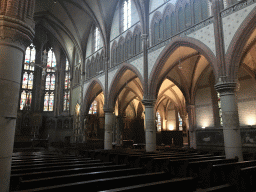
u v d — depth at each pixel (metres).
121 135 38.72
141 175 6.20
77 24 32.88
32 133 36.47
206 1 16.17
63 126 39.25
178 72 24.23
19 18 6.51
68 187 4.86
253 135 18.83
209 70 23.42
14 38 6.36
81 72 34.97
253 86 19.56
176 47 18.20
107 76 27.38
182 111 35.69
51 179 5.59
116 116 39.16
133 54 23.20
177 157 10.40
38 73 42.66
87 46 34.81
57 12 33.03
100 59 30.27
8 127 5.91
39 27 40.56
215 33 14.45
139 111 43.38
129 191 4.64
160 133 41.34
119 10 26.98
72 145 31.36
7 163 5.79
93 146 28.23
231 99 13.02
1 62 6.09
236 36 13.27
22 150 26.48
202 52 15.60
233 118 12.73
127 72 26.14
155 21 21.08
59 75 42.59
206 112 23.58
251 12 12.70
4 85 6.00
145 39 21.39
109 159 12.27
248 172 7.20
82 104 33.47
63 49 39.91
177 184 5.57
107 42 28.22
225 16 14.14
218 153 13.98
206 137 23.02
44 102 42.31
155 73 19.89
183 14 18.03
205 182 7.59
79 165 8.30
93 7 27.52
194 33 16.38
